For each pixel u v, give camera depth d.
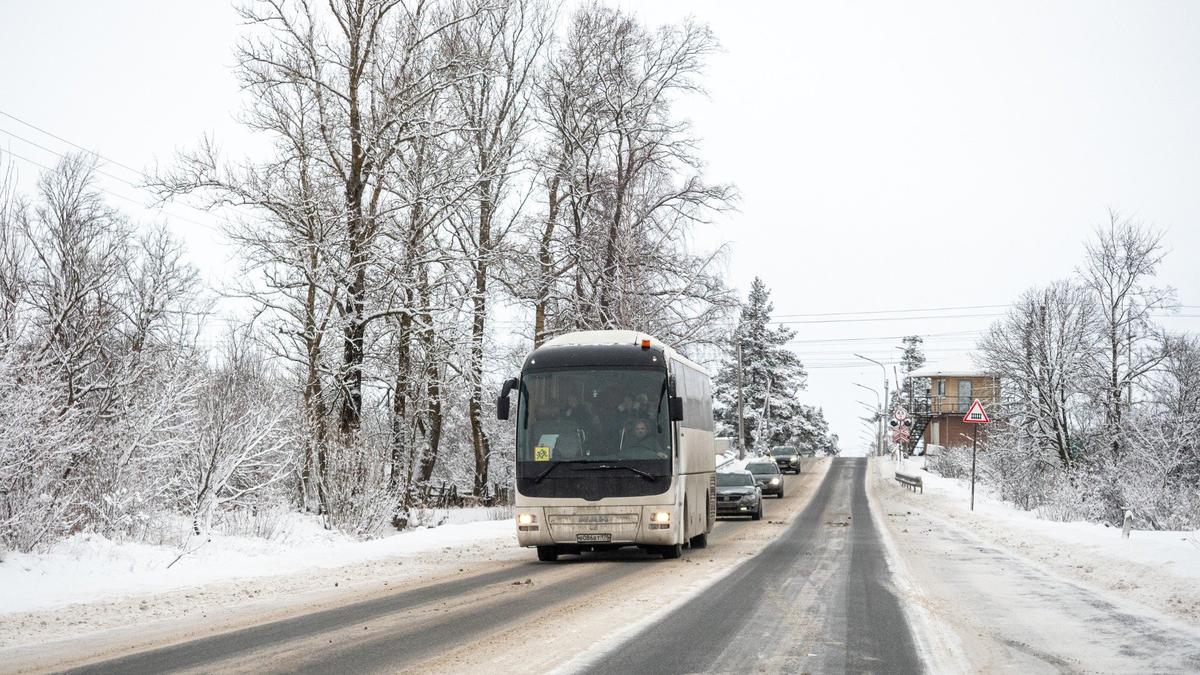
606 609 12.63
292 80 31.78
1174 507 36.09
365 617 11.95
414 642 10.09
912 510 41.38
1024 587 15.31
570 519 19.94
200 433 22.52
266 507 24.36
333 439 27.30
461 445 53.75
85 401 22.25
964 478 63.62
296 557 19.42
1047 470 50.16
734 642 10.12
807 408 127.62
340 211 32.28
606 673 8.52
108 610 12.50
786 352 125.25
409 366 37.28
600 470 20.03
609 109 44.22
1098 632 10.99
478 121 40.19
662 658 9.22
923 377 114.69
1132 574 16.61
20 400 16.50
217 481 22.50
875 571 17.66
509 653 9.45
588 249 44.19
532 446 20.31
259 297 31.55
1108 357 50.47
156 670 8.63
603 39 44.31
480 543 25.19
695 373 24.39
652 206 46.25
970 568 18.28
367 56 32.72
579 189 43.94
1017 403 53.16
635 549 24.23
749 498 35.69
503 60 41.91
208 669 8.68
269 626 11.22
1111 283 50.62
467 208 35.22
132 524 19.66
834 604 13.14
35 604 12.88
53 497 17.78
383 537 26.66
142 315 33.69
